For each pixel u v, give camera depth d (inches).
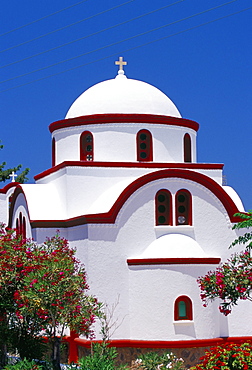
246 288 837.2
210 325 989.2
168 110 1175.0
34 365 812.0
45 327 833.5
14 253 853.8
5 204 1456.7
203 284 860.6
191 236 1032.2
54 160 1214.3
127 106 1148.5
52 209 1108.5
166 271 979.3
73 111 1189.7
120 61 1240.2
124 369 848.9
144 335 976.3
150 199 1026.1
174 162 1148.5
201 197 1043.3
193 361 975.0
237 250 1045.8
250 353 758.5
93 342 957.8
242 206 1135.0
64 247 948.6
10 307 855.1
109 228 1010.1
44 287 783.7
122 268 1007.6
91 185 1089.4
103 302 996.6
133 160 1126.4
